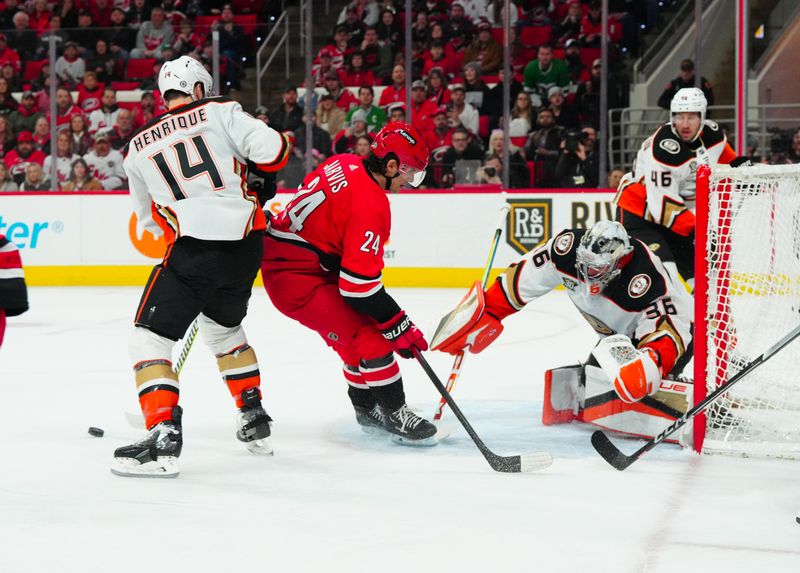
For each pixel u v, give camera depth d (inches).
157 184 246.7
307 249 269.0
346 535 194.7
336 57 848.3
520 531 197.2
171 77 255.6
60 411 325.7
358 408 292.7
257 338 503.2
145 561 179.8
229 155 247.4
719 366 271.6
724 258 268.5
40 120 826.2
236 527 200.1
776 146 771.4
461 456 263.6
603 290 277.1
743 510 212.8
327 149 808.3
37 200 814.5
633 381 258.2
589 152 760.3
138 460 238.4
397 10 842.2
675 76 816.9
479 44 821.2
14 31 842.8
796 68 800.3
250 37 842.2
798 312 292.7
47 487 231.3
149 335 246.2
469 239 759.1
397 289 756.6
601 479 238.8
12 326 562.6
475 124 794.8
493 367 412.2
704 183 263.6
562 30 835.4
